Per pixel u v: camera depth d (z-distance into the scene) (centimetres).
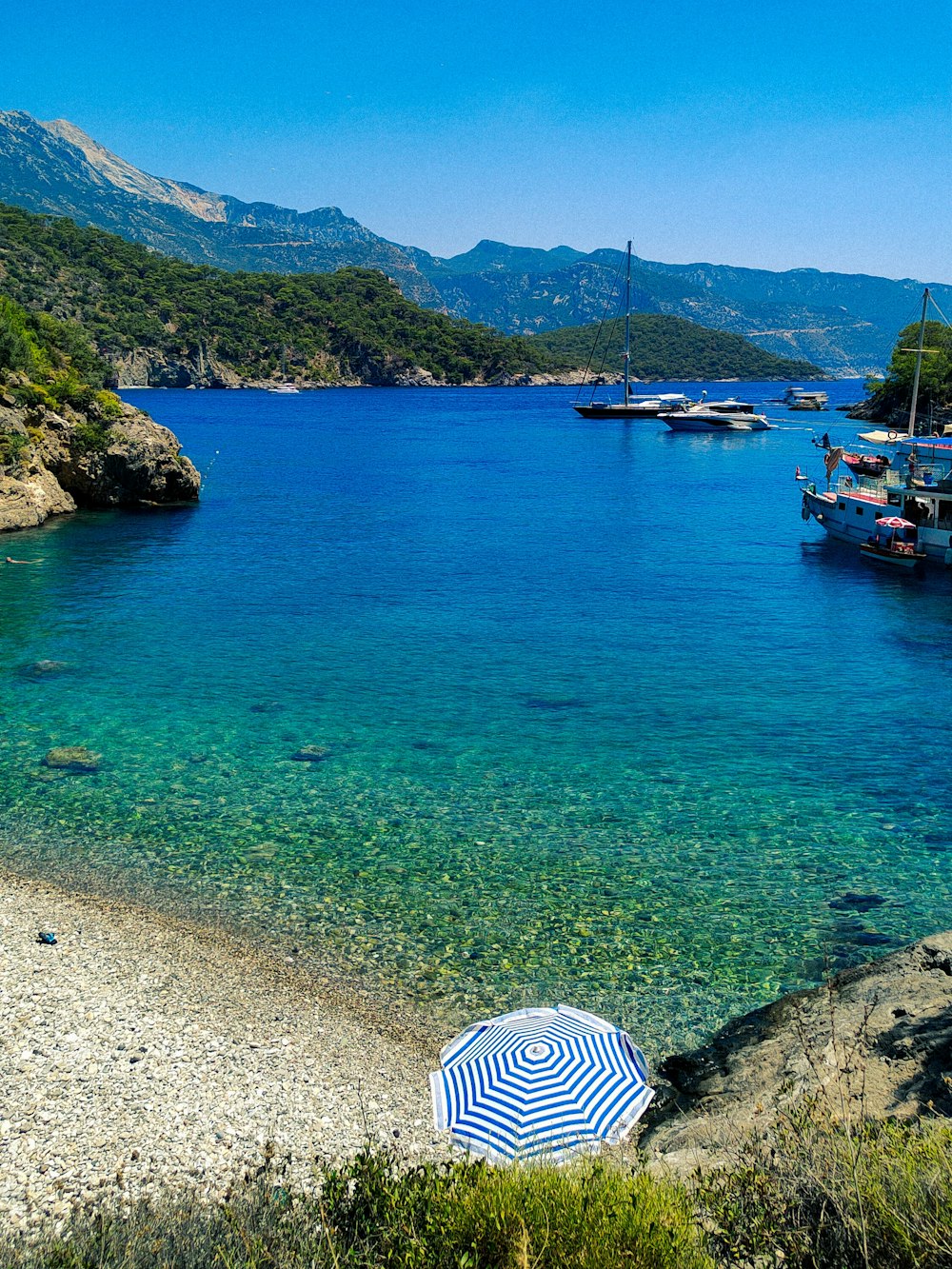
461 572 5534
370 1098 1391
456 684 3478
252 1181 1172
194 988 1650
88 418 7538
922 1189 820
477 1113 1134
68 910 1903
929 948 1577
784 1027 1466
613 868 2114
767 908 1944
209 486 9225
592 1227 833
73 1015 1548
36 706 3155
